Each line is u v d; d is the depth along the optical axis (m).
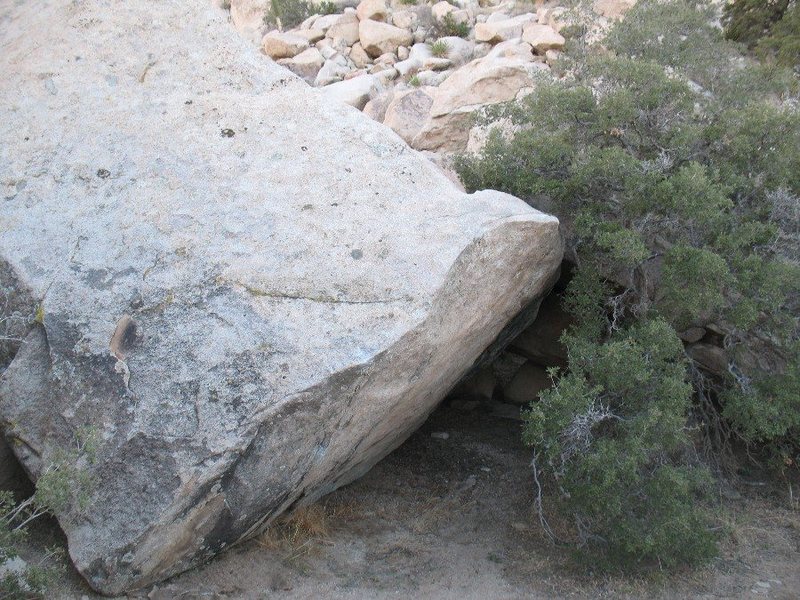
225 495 4.80
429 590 5.36
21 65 6.65
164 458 4.66
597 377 5.89
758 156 6.70
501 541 6.10
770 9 9.98
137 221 5.56
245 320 4.99
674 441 5.71
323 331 4.94
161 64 6.62
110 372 4.94
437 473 7.17
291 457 4.95
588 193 6.70
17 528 4.57
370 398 5.12
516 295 6.27
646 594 5.41
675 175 6.31
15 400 5.09
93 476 4.71
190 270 5.27
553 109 6.80
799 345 6.33
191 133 6.10
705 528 5.63
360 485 6.82
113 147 6.03
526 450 7.59
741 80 7.36
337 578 5.42
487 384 8.60
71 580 4.76
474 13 11.76
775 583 5.57
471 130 8.34
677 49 7.61
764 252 6.59
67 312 5.18
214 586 5.08
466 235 5.41
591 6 8.43
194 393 4.79
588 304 6.52
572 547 5.92
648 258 6.78
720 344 7.13
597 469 5.47
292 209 5.58
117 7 6.97
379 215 5.56
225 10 14.18
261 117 6.23
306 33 11.68
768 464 7.13
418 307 5.05
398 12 11.55
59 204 5.73
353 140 6.08
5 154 6.07
